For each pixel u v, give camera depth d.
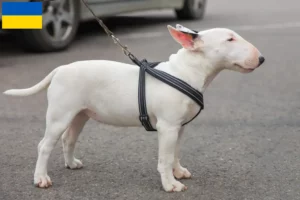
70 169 4.13
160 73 3.53
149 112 3.59
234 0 16.39
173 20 11.97
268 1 15.91
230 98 6.20
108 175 4.02
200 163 4.27
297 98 6.18
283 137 4.89
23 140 4.79
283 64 7.90
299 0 15.95
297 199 3.62
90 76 3.65
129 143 4.73
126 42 9.36
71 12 8.62
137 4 10.13
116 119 3.73
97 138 4.85
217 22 11.63
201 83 3.56
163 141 3.58
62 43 8.58
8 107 5.80
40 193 3.69
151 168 4.16
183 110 3.52
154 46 9.01
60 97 3.66
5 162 4.25
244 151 4.54
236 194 3.70
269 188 3.80
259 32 10.39
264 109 5.77
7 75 7.08
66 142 4.02
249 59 3.48
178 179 3.94
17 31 8.27
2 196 3.64
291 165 4.23
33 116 5.51
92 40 9.55
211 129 5.11
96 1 9.10
